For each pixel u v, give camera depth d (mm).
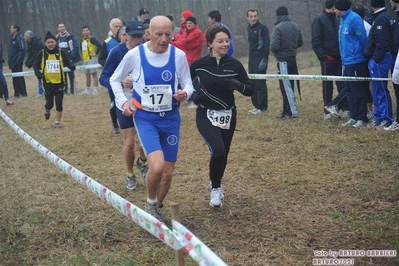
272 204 5035
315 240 4176
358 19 7656
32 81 19703
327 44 8578
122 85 4461
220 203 4973
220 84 4672
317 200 5055
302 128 8148
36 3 34688
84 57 14234
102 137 8531
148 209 4488
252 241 4211
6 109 12266
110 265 3885
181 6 33188
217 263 2225
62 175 6379
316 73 14711
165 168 4508
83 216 4926
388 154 6398
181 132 8508
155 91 4309
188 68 4473
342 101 8484
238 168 6277
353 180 5551
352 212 4695
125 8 31938
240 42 26250
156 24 4207
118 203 3268
